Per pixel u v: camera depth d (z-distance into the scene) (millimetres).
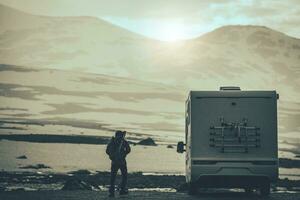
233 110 20172
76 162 54750
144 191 25188
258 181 20094
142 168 48656
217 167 20016
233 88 20766
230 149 20078
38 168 45844
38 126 120625
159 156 66875
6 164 48719
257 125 20109
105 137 104500
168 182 33844
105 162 56562
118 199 18922
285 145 106188
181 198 19578
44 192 22297
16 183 31094
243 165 20016
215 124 20141
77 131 116312
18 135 96125
